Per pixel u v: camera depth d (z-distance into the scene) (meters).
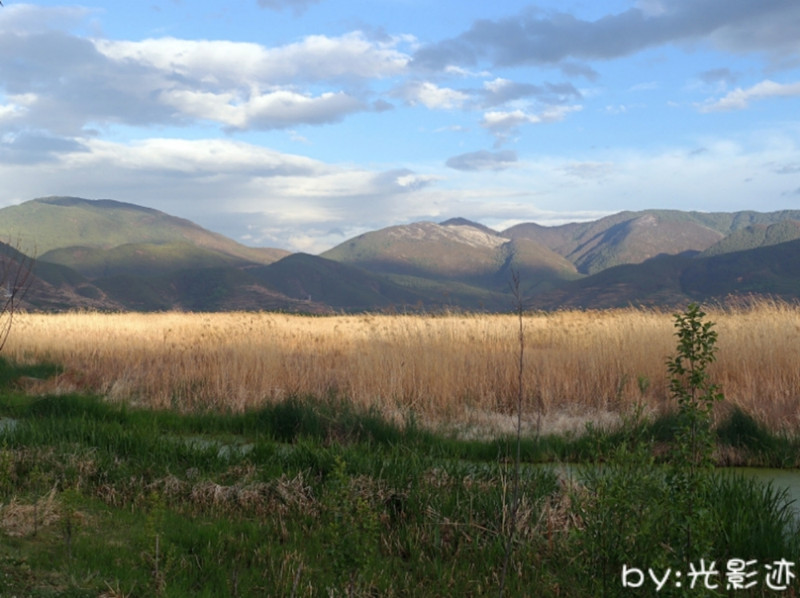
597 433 9.88
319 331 21.33
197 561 5.78
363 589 5.24
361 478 7.55
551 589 5.51
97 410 12.21
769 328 16.11
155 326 25.03
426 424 11.81
